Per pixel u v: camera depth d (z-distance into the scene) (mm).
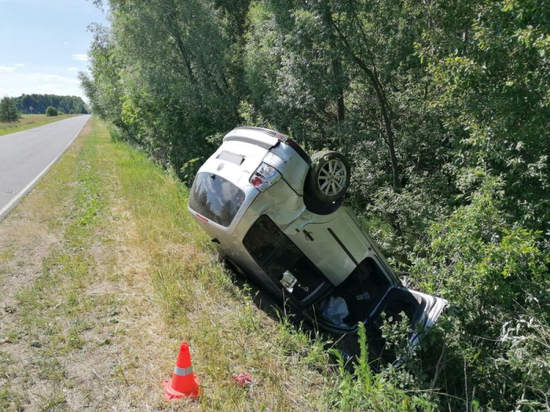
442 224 5562
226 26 17266
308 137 11484
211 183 5172
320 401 3434
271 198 4723
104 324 4379
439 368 4016
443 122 8227
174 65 15688
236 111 15148
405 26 8875
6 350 3852
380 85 9695
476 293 4520
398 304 5098
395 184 9875
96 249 6598
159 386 3502
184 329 4328
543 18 5004
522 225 5820
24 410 3164
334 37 9047
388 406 3244
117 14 14984
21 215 8391
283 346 4250
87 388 3439
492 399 3859
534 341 3756
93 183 11977
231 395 3391
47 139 31266
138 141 25109
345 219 5195
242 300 5285
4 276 5441
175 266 5852
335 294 5586
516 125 5945
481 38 6113
